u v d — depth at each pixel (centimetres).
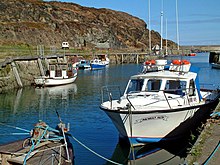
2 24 7112
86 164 1135
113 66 7469
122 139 1281
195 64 7244
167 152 1254
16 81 3438
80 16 10956
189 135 1336
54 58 5012
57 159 947
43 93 3128
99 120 1905
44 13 9319
